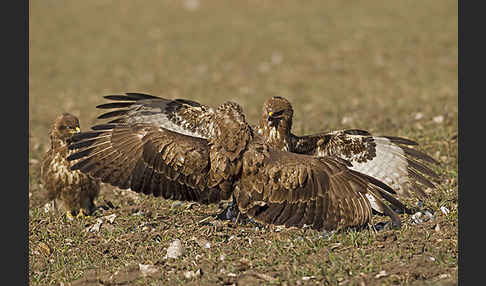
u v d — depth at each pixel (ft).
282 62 119.14
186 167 35.63
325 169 34.60
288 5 170.09
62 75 117.60
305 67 114.73
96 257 40.14
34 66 124.57
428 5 160.04
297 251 37.19
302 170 34.60
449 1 162.71
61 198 48.49
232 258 37.24
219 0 179.11
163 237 41.37
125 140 36.19
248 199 35.42
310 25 147.74
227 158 35.45
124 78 113.50
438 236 38.78
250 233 41.01
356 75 107.55
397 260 35.68
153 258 38.63
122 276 36.47
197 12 168.45
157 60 125.90
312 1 172.65
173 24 156.87
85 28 155.94
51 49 137.90
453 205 44.11
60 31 153.48
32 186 55.83
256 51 128.36
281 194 34.83
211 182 35.76
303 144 44.11
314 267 35.32
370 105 85.05
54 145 47.83
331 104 88.02
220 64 120.57
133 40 143.54
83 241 42.88
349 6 165.07
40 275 38.47
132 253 40.19
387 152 42.57
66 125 47.16
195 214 45.44
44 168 48.60
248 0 178.29
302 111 84.53
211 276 35.40
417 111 77.20
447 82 97.04
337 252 36.99
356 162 43.34
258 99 93.76
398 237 38.52
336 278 34.06
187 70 117.39
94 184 48.62
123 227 43.91
